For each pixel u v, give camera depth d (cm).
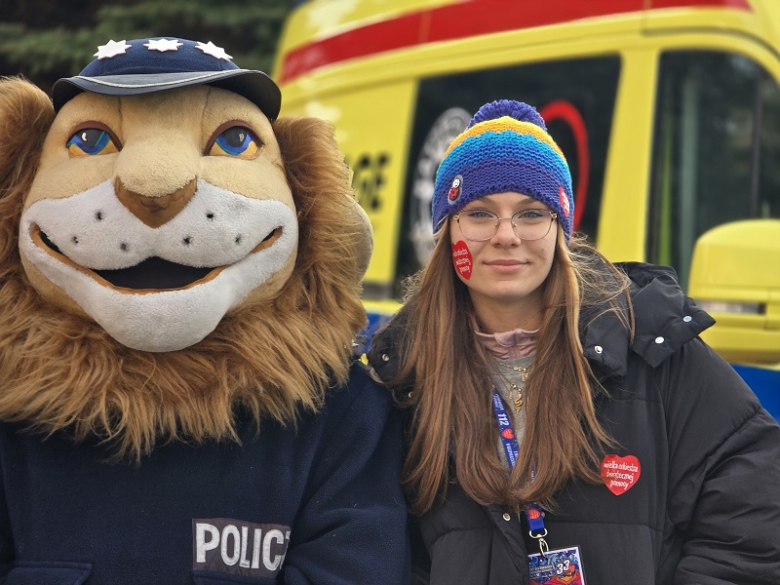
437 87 457
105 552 209
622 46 388
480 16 444
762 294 354
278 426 224
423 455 229
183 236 206
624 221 377
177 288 209
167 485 214
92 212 206
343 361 235
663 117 377
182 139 212
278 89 232
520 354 240
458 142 242
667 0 382
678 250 372
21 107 221
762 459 219
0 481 217
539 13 420
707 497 219
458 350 238
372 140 488
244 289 221
